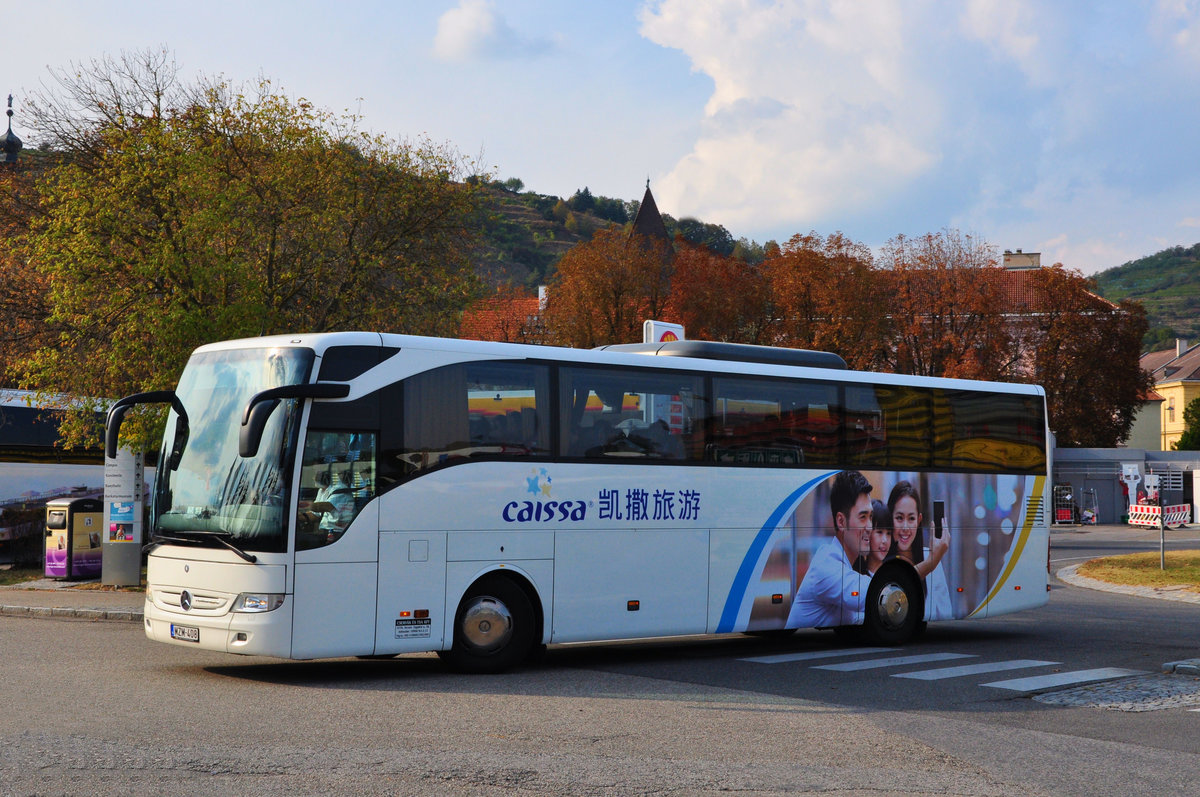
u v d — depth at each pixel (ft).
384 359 36.63
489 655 38.27
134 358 66.80
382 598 35.81
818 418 47.14
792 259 177.78
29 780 21.27
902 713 31.71
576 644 50.06
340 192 80.33
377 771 22.71
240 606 34.19
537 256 504.43
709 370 44.24
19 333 90.48
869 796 21.99
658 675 38.91
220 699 31.53
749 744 26.66
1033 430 54.19
